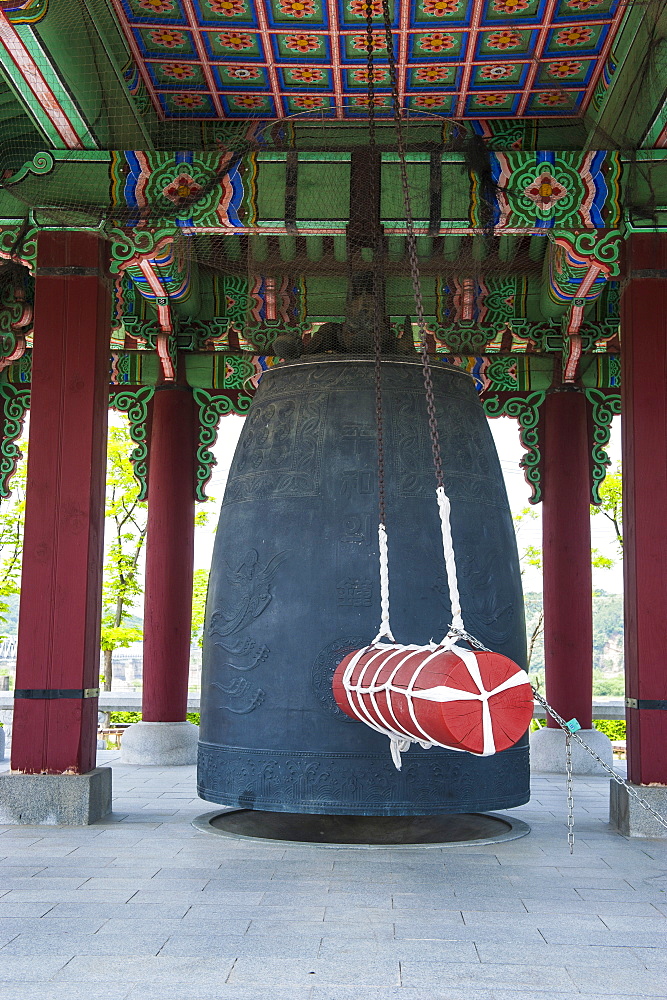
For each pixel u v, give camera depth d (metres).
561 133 12.77
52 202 11.44
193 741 16.78
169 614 16.88
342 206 11.27
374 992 5.44
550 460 16.78
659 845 9.92
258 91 12.20
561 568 16.55
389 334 11.17
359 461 10.43
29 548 11.23
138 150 11.48
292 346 11.51
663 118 10.83
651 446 11.20
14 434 17.17
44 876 8.25
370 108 9.00
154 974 5.71
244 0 10.58
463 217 11.32
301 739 9.91
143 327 16.78
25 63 9.87
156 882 8.06
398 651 7.71
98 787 11.08
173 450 16.94
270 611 10.30
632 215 11.27
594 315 16.30
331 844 9.84
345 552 10.15
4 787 10.77
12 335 15.63
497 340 16.88
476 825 11.38
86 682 11.15
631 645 11.10
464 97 12.28
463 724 6.48
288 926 6.76
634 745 10.88
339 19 10.84
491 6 10.66
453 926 6.78
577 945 6.35
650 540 11.05
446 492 10.51
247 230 11.42
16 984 5.52
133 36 11.13
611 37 11.07
